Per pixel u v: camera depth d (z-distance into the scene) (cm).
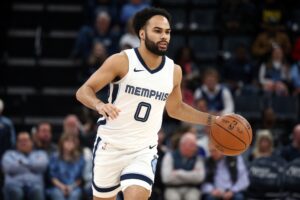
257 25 3578
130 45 2942
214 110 3020
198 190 2622
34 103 3375
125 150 1512
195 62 3331
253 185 2658
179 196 2611
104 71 1471
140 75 1479
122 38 3266
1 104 2806
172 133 2838
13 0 3762
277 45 3434
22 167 2591
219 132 1545
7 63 3522
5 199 2603
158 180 2630
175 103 1578
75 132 2702
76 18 3731
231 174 2619
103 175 1545
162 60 1505
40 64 3516
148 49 1480
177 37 3566
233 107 3111
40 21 3706
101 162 1536
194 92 3138
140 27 1495
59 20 3728
